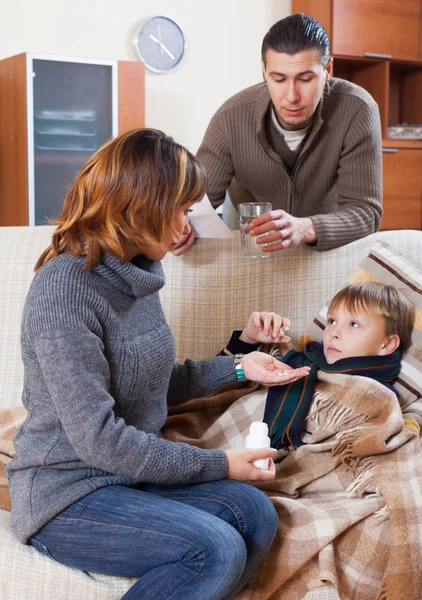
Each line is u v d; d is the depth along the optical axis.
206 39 4.68
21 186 4.09
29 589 1.26
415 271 1.83
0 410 1.74
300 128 2.14
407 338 1.69
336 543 1.36
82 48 4.38
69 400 1.18
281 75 1.98
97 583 1.23
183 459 1.26
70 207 1.29
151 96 4.58
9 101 4.10
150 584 1.16
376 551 1.35
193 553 1.16
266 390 1.68
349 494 1.46
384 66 4.75
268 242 1.75
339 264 1.95
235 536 1.19
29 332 1.21
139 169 1.22
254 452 1.34
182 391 1.59
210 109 4.76
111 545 1.20
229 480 1.32
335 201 2.26
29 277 1.86
